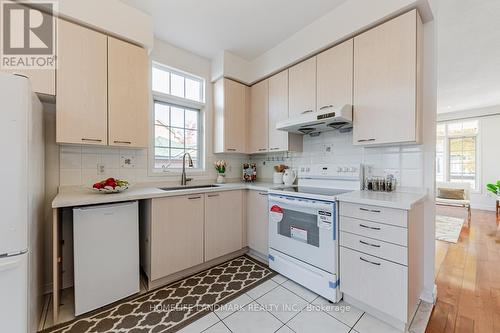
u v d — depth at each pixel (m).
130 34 1.86
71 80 1.60
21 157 1.04
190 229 2.04
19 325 1.02
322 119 1.84
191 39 2.41
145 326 1.38
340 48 1.94
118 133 1.83
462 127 5.81
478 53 2.86
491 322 1.43
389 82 1.62
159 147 2.51
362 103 1.78
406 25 1.54
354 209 1.53
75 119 1.62
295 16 2.04
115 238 1.61
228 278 2.00
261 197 2.36
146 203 1.89
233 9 1.95
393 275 1.34
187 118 2.78
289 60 2.36
